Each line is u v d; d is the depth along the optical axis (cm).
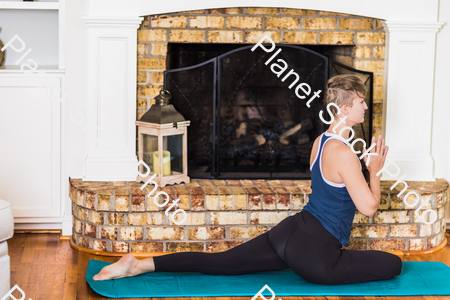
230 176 336
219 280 262
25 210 330
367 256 257
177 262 256
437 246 318
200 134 340
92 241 301
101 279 255
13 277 265
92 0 314
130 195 292
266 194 297
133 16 317
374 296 248
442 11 330
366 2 326
